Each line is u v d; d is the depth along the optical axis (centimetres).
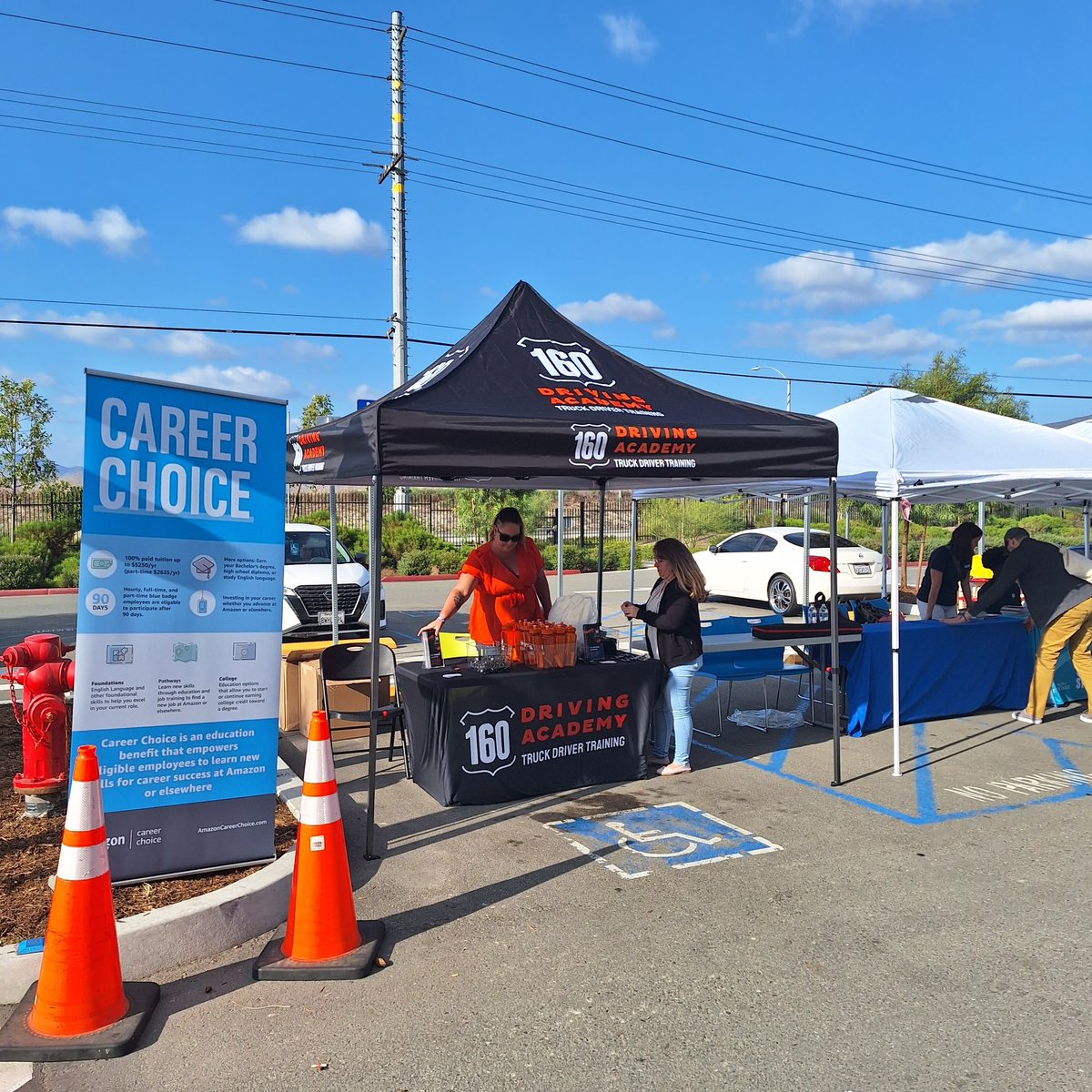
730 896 441
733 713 853
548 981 361
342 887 380
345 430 522
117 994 332
